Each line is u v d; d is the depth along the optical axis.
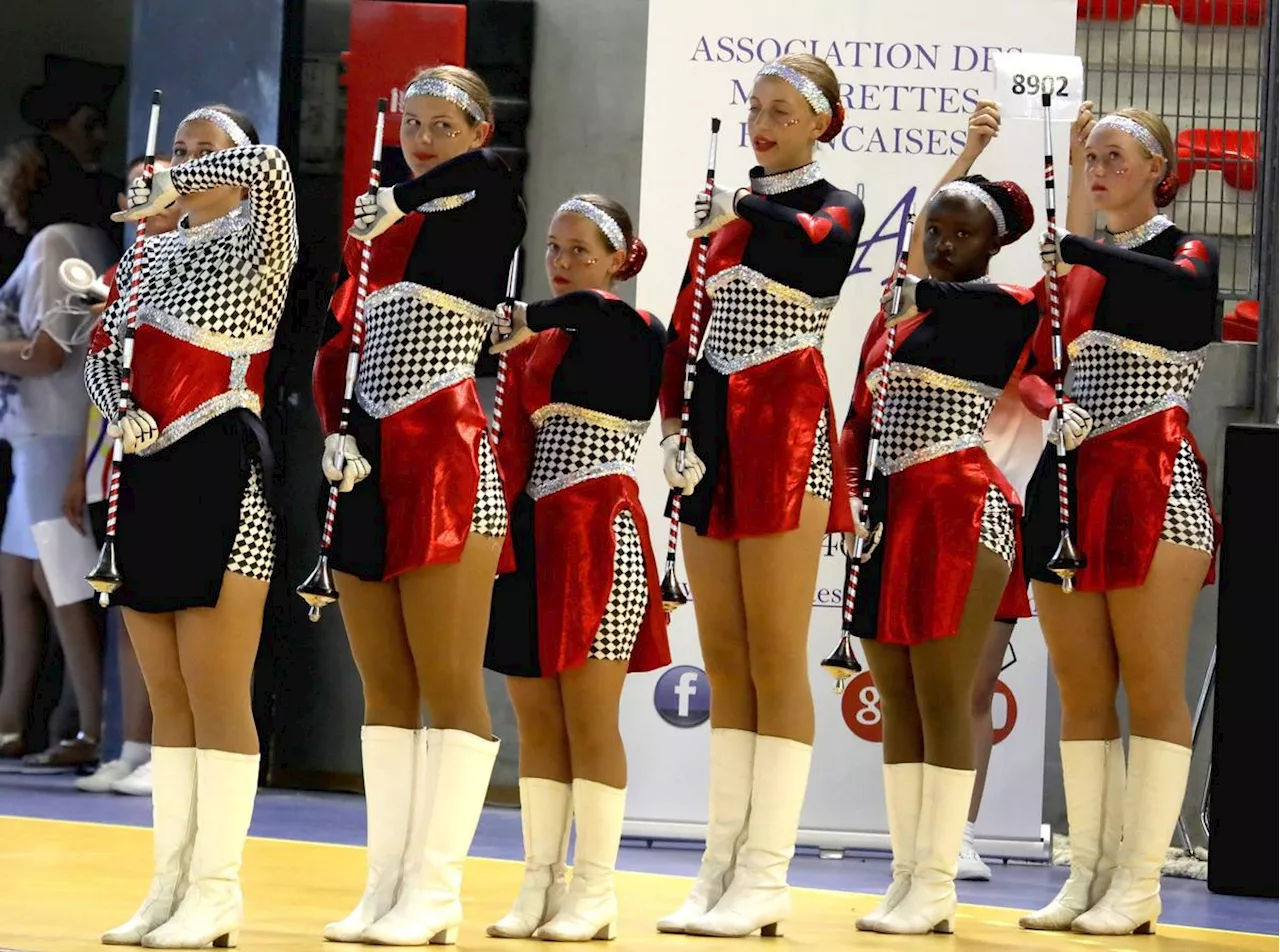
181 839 10.66
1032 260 16.81
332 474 10.76
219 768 10.46
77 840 15.55
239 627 10.52
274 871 14.40
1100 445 12.92
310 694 21.83
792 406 11.81
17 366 21.25
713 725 12.30
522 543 11.79
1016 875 16.61
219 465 10.49
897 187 16.95
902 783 12.78
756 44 17.08
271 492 10.72
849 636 12.44
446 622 10.84
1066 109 16.05
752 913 11.79
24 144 23.50
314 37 22.11
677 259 17.17
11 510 21.91
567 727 11.72
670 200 17.17
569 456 11.81
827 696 17.17
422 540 10.66
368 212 10.74
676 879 14.95
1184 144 21.08
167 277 10.70
